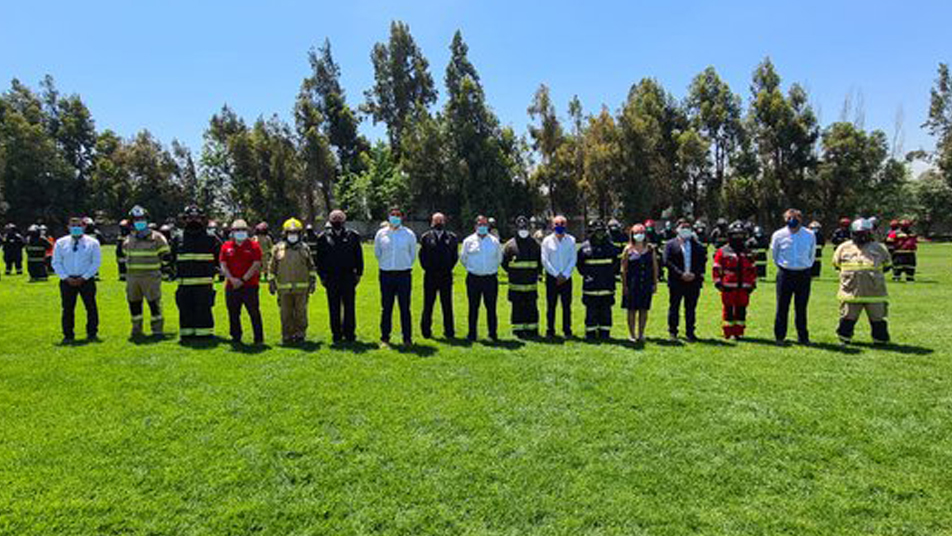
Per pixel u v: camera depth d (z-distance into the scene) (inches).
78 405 259.3
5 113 2632.9
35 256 825.5
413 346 377.7
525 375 308.3
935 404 261.1
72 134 2906.0
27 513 171.8
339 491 187.0
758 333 429.1
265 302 609.6
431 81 2908.5
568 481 193.9
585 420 245.0
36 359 338.6
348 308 394.3
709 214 2546.8
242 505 177.5
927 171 2493.8
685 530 165.8
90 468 200.1
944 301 562.6
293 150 2691.9
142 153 2819.9
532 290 422.9
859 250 384.8
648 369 319.9
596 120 2410.2
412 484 191.6
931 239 2298.2
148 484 189.9
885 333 384.2
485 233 404.8
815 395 274.1
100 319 490.0
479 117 2470.5
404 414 251.3
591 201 2506.2
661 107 2564.0
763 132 2352.4
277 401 265.6
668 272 404.8
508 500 181.9
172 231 824.9
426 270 411.2
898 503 179.5
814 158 2340.1
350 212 2578.7
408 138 2460.6
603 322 411.2
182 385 288.5
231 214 2797.7
